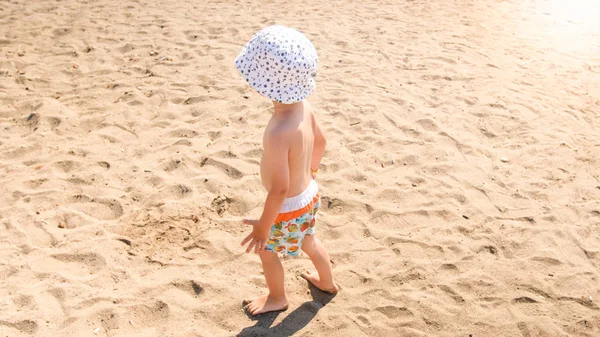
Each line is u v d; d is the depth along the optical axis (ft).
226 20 27.25
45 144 16.38
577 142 17.51
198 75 21.15
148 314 10.69
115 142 16.65
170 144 16.57
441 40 25.90
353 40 25.29
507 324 10.85
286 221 9.66
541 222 13.78
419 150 16.79
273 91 8.79
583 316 11.11
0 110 18.17
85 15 27.17
